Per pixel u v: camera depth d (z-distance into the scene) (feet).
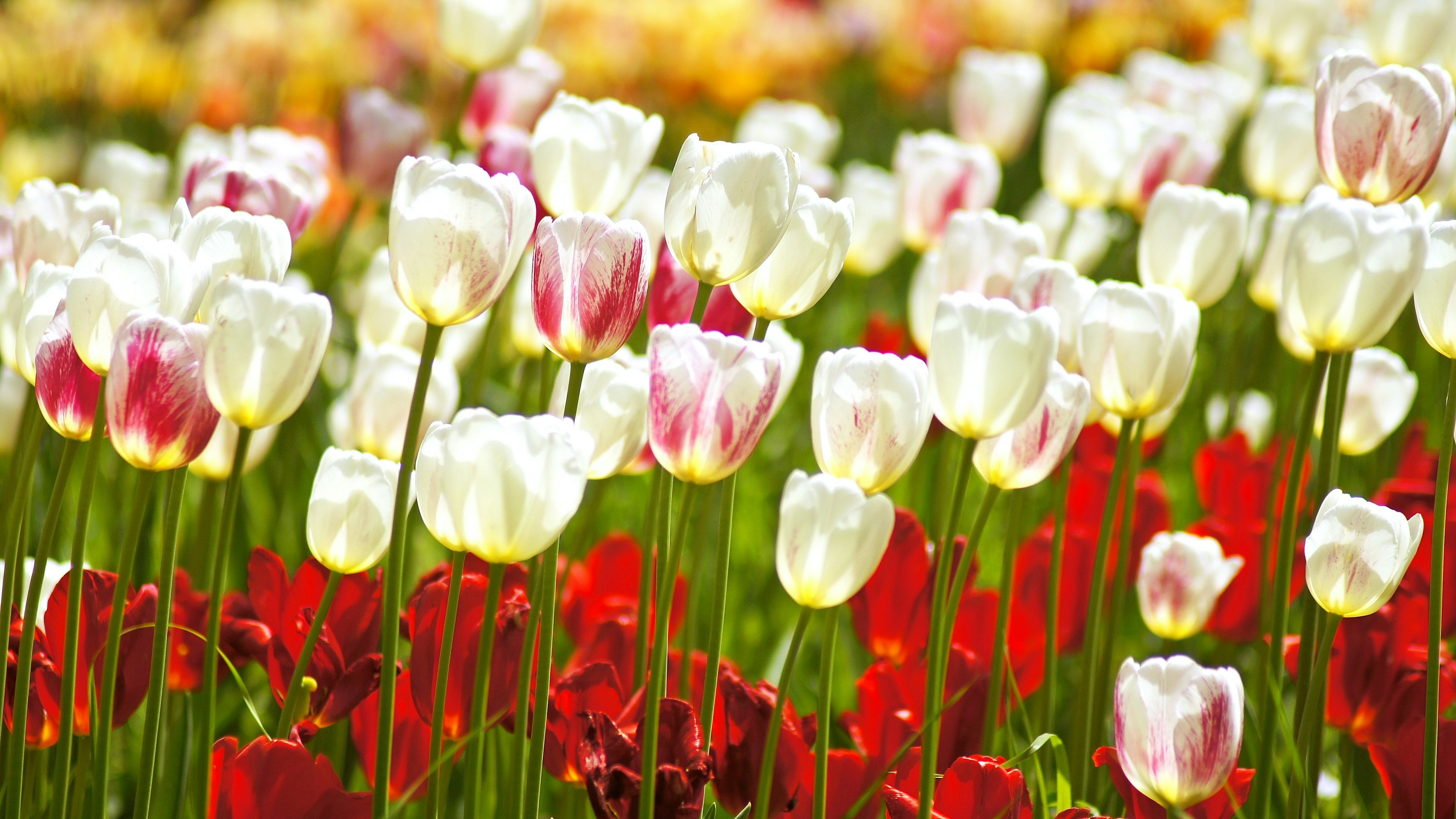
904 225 11.93
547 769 8.38
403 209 7.92
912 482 10.85
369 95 11.18
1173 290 8.46
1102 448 10.79
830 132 13.71
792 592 8.05
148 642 8.38
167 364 7.90
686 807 8.04
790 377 8.66
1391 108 8.61
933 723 8.22
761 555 11.03
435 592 8.26
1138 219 12.23
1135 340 8.45
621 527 12.13
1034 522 12.09
